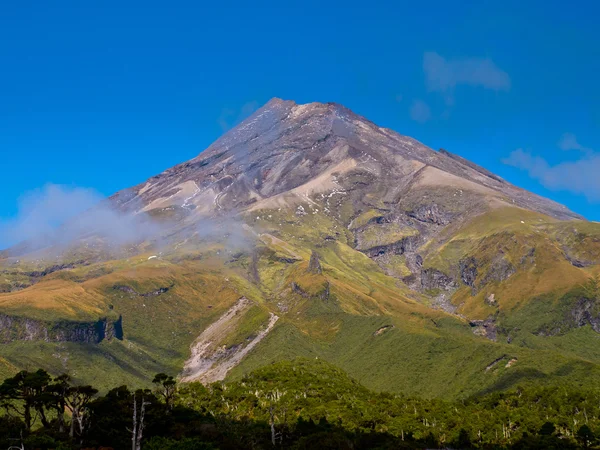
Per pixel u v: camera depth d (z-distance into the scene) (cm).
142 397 19412
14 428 17962
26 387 18888
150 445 17625
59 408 19012
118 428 18812
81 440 18388
